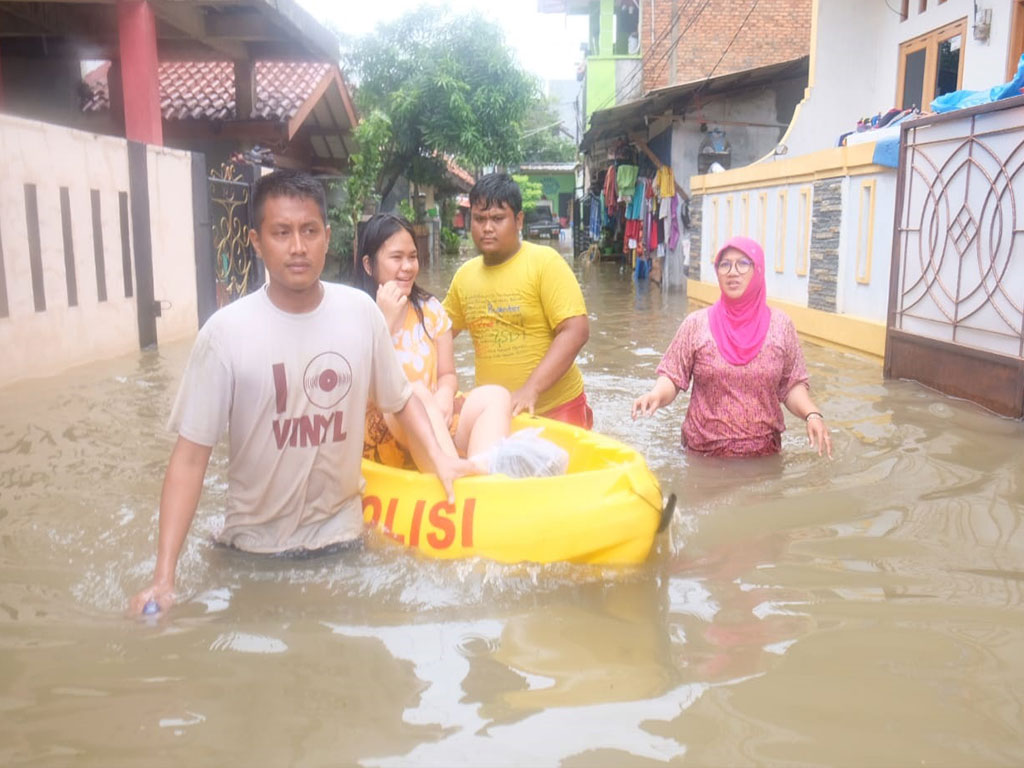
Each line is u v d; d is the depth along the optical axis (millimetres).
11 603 2916
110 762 2051
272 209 2875
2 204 6336
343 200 18062
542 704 2283
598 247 24547
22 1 9977
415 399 3414
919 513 3797
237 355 2957
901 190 6973
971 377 6000
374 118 18781
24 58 12734
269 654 2549
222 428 3039
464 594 2943
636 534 3104
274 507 3178
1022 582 3068
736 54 20531
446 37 22219
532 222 45688
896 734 2146
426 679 2410
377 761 2041
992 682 2391
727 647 2602
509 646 2602
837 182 8781
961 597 2949
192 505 3008
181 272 9336
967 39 10508
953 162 6301
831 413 5750
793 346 4785
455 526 3191
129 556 3311
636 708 2266
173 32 11719
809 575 3152
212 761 2049
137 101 9703
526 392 4297
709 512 3869
